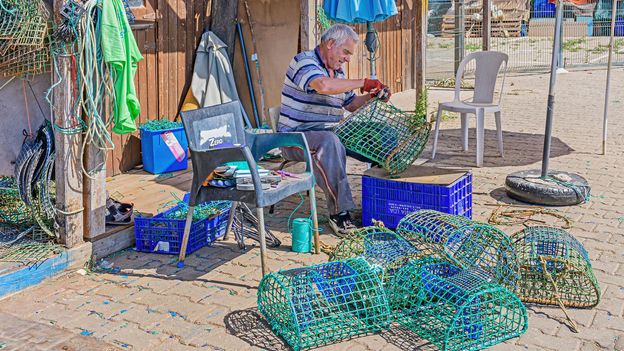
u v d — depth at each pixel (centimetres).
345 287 347
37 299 379
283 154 507
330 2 630
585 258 372
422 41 747
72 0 386
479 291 328
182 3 698
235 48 750
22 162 413
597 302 356
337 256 393
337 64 501
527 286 372
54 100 405
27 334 335
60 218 416
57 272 407
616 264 414
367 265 354
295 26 724
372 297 340
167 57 685
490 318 340
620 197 551
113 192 578
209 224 460
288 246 459
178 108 707
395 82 1142
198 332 340
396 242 395
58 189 413
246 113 762
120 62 399
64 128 404
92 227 428
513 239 407
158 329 343
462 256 388
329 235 481
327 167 477
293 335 326
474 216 512
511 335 328
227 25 734
